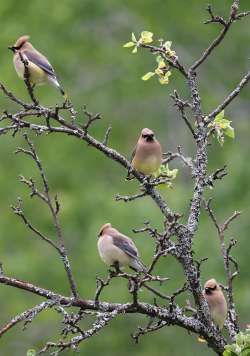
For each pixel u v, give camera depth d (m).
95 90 26.03
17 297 20.92
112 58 26.27
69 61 26.27
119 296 19.53
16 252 22.28
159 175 9.01
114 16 26.77
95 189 23.06
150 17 26.56
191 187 21.88
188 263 8.12
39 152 24.19
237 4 8.56
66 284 20.92
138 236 20.28
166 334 19.97
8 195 23.27
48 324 20.34
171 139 24.91
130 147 25.25
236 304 19.03
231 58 26.17
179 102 8.56
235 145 24.06
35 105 8.52
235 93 8.54
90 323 19.33
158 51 8.63
